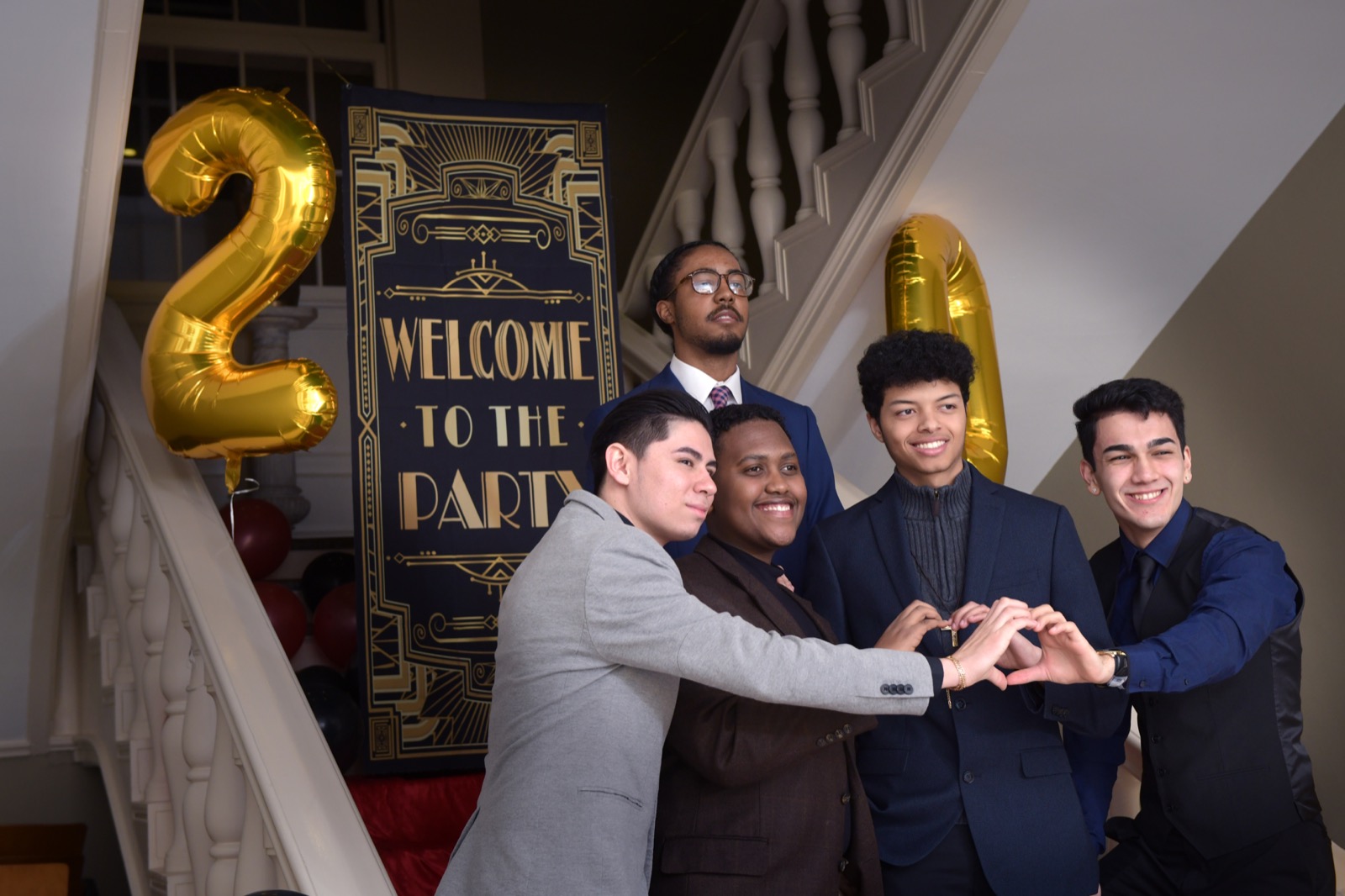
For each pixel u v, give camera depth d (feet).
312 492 16.60
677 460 6.92
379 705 11.85
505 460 12.63
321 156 10.32
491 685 12.16
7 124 9.13
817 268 13.78
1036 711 7.52
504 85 19.42
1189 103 12.34
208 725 9.55
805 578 8.40
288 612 12.78
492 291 13.01
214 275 10.27
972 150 12.64
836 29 13.80
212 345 10.40
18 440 11.49
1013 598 7.37
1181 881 8.30
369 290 12.66
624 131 19.63
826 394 14.83
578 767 6.26
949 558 8.00
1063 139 12.64
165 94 18.22
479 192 13.20
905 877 7.43
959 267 13.07
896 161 12.80
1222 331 14.02
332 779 8.20
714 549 7.55
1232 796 8.02
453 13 19.30
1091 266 13.96
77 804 14.69
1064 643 7.13
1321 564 13.21
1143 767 8.62
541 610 6.50
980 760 7.44
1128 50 11.81
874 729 7.54
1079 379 15.07
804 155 14.34
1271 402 13.57
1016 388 15.05
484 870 6.27
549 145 13.51
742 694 6.28
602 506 6.83
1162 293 14.28
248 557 13.34
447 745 11.95
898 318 12.53
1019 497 8.04
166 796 10.56
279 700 8.71
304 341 17.06
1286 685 8.14
